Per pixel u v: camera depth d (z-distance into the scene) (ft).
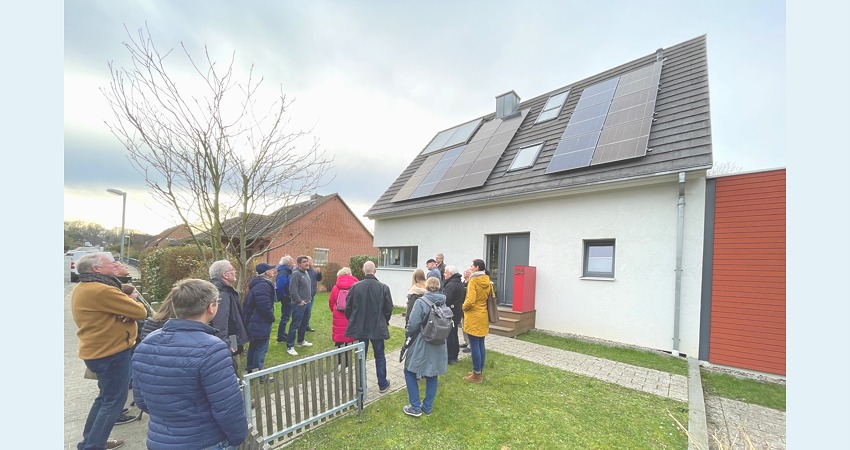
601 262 23.89
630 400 14.01
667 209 20.88
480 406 13.25
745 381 17.12
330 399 12.03
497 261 29.96
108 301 9.25
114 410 9.50
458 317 18.24
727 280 18.93
